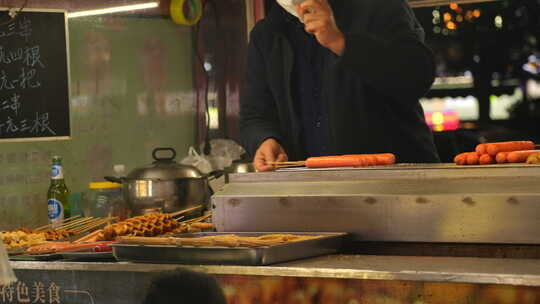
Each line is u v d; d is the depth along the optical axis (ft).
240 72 16.33
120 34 15.25
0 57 13.10
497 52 16.42
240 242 7.14
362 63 9.50
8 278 6.45
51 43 13.73
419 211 7.60
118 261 7.55
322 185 8.20
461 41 16.51
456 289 6.16
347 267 6.64
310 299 6.64
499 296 6.03
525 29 16.21
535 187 7.24
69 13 14.12
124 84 15.30
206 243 7.22
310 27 9.34
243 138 12.01
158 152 15.88
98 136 14.80
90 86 14.69
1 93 13.10
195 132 16.58
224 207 8.55
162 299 4.46
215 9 16.48
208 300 4.46
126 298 7.39
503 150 8.11
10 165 13.23
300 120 11.55
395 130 11.13
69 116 13.97
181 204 11.98
